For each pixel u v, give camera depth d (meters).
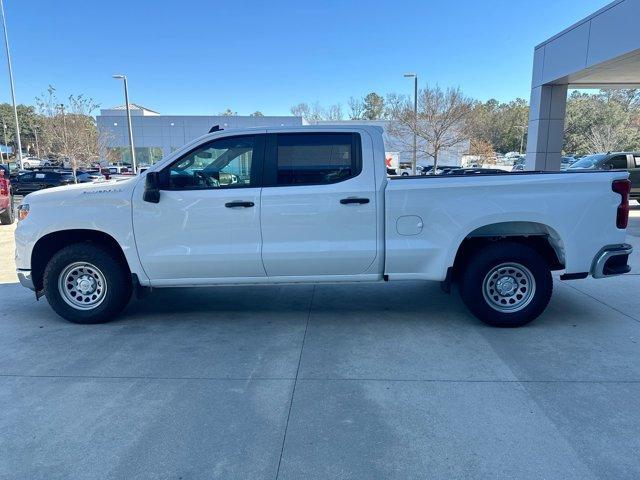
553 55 14.98
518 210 4.57
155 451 2.85
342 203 4.64
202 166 4.77
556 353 4.16
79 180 27.61
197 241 4.77
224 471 2.67
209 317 5.28
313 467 2.69
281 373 3.86
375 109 96.31
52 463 2.76
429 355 4.16
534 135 16.55
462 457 2.75
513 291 4.76
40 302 5.93
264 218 4.70
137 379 3.79
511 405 3.31
